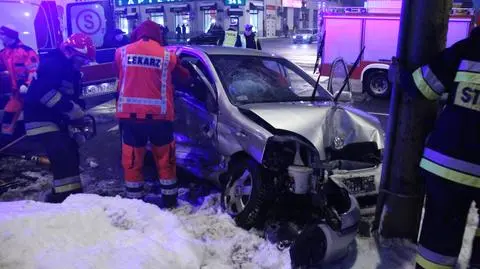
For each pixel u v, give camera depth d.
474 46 2.27
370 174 3.42
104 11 8.66
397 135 3.19
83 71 7.54
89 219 2.83
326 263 3.01
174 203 3.95
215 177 3.97
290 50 27.09
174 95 4.48
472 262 2.80
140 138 3.77
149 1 41.06
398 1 10.61
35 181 4.73
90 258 2.40
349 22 11.13
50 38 7.71
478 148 2.26
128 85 3.68
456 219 2.39
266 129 3.48
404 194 3.23
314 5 54.09
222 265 2.94
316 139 3.33
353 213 2.93
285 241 3.27
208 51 4.45
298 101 4.18
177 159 4.38
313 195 3.20
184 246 2.82
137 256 2.50
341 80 4.54
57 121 3.90
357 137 3.54
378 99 11.05
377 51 10.94
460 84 2.29
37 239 2.50
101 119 8.00
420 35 2.89
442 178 2.34
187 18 39.69
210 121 3.97
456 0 10.74
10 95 5.82
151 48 3.74
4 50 5.78
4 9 6.96
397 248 3.23
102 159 5.63
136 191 3.84
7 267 2.29
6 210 2.87
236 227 3.52
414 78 2.46
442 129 2.38
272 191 3.41
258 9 42.09
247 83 4.16
